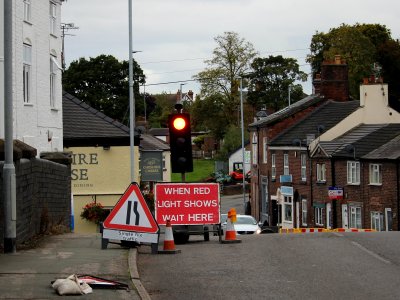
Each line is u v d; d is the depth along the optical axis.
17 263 16.31
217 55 100.31
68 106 42.81
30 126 30.33
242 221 41.28
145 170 47.31
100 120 42.19
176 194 23.08
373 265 17.12
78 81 85.38
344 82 68.75
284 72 115.19
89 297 12.78
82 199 41.06
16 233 19.19
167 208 23.05
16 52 28.31
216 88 101.50
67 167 29.30
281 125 67.56
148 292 13.95
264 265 17.27
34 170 22.16
